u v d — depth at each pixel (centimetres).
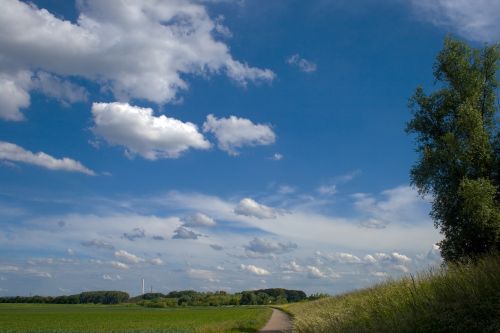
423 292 1400
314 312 3002
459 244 2959
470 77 3030
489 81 3053
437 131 3180
